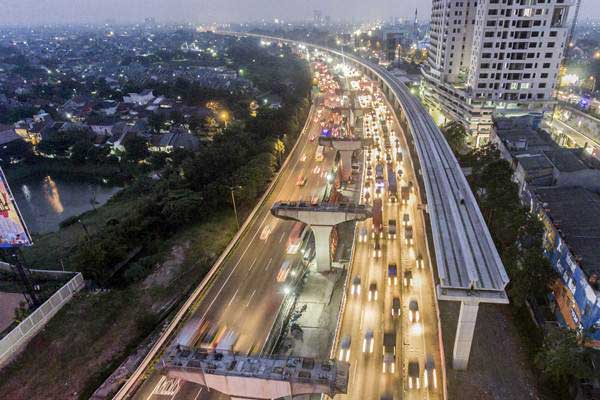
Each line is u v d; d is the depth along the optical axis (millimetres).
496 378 47562
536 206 68500
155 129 157125
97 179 132375
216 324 56750
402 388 45844
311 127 153500
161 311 61625
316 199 92750
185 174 102250
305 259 72250
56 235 92625
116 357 53656
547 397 45125
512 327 55250
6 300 63219
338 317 56312
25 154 140375
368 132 144500
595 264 48969
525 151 88500
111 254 71750
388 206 89812
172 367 36719
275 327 56062
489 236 54656
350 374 48031
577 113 124625
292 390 35500
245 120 149500
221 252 76125
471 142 121188
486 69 113125
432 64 159250
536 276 52844
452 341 52531
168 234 86188
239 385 36219
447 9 136750
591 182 73125
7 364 52219
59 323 58844
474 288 43094
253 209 91375
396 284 63594
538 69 110812
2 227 54531
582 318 46750
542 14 104438
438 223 59156
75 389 49344
